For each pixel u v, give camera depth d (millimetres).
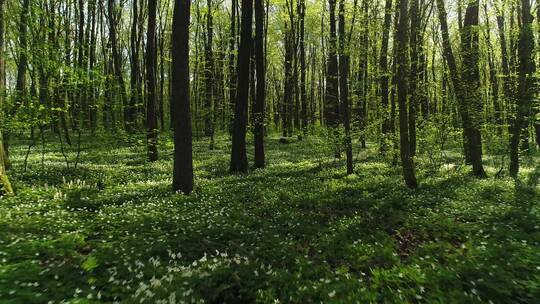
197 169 23422
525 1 20156
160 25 45344
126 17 53531
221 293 7109
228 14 45438
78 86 19812
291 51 44312
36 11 19594
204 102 44844
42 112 19422
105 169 21016
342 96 21266
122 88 23297
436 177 19609
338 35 20938
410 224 11305
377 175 20281
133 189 16016
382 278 7496
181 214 11789
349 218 12016
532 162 24844
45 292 6555
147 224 10617
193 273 7629
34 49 18969
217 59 40406
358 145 37719
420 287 6910
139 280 7371
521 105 20156
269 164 25969
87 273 7465
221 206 13398
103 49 41125
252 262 8539
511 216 11414
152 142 25203
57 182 16891
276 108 68812
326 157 29156
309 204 13930
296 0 41219
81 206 12789
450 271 7449
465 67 22062
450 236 10227
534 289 6652
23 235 9219
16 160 23469
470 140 20531
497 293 6617
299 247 9805
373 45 24281
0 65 16531
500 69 48562
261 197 14875
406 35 16484
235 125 22266
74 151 29453
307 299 6844
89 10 41375
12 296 6309
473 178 18953
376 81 28359
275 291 7180
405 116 16672
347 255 9148
